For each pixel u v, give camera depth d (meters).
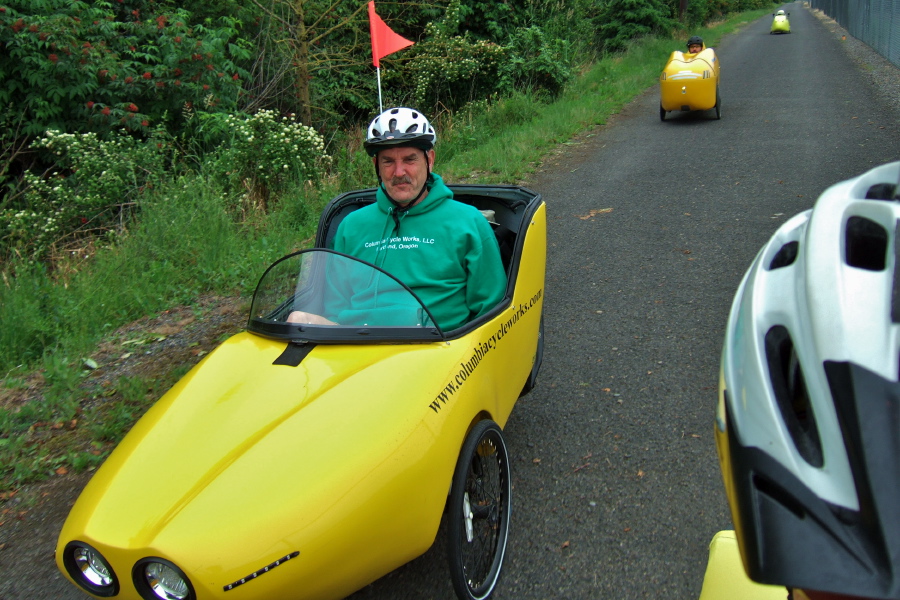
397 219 3.55
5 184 10.38
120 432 4.36
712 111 14.13
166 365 5.21
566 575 2.91
